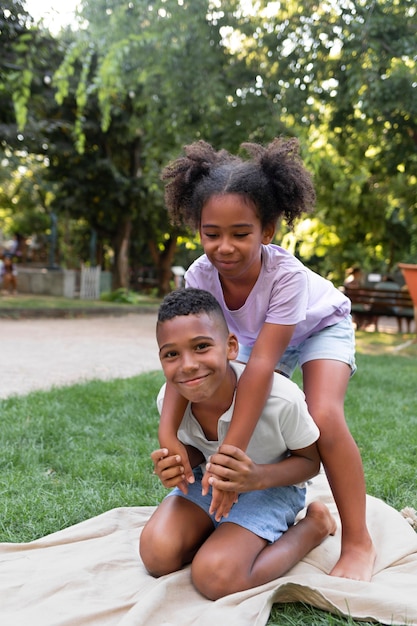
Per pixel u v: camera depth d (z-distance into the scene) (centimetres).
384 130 1102
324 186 1467
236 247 235
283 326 243
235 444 221
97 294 2156
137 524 288
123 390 569
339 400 257
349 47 929
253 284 253
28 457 379
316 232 1984
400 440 432
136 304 1941
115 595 224
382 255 2191
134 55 1066
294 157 250
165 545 234
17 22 1146
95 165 1886
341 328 279
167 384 248
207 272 265
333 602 212
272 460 248
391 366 792
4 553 258
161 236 2319
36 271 2288
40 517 297
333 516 301
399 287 1399
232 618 199
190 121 1112
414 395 605
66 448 403
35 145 1543
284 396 233
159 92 1144
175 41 1016
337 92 986
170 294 232
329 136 1238
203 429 247
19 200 2733
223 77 1038
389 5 916
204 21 1011
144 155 1434
